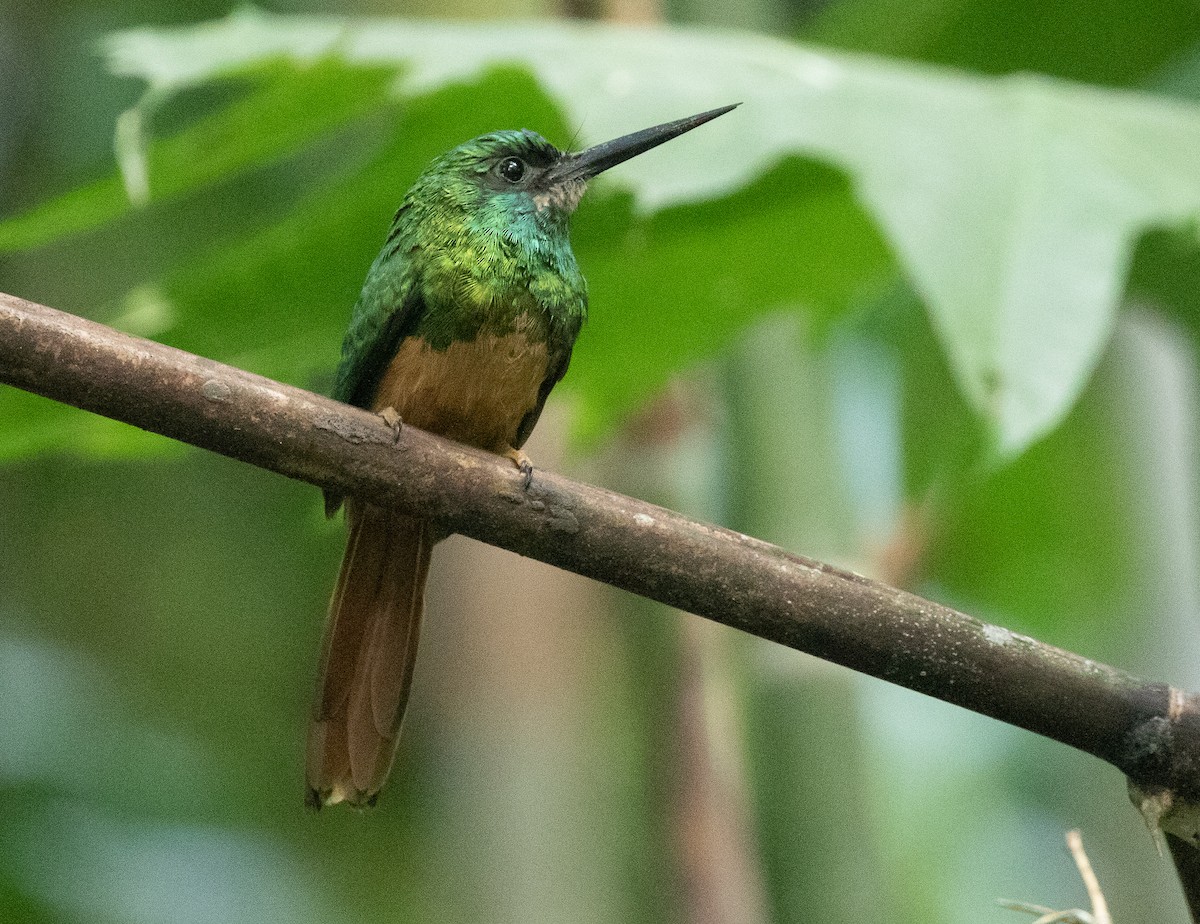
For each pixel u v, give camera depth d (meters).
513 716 8.55
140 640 11.38
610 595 8.75
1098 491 9.83
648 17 8.30
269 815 10.98
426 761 10.09
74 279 10.36
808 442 7.65
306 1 10.52
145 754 10.43
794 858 7.13
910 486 8.10
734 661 7.77
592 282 7.57
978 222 5.68
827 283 7.69
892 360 9.31
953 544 10.20
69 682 10.53
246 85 10.37
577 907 8.30
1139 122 6.14
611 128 6.02
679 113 6.05
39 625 11.30
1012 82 6.32
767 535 7.57
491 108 6.74
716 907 7.84
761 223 7.28
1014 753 12.20
